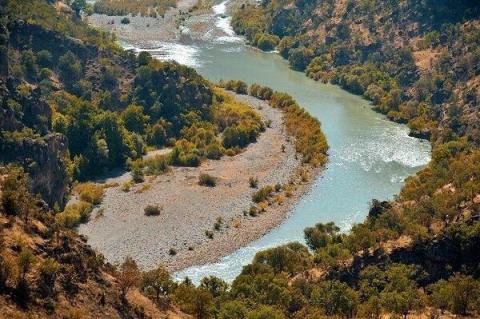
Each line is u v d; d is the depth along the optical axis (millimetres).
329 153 172125
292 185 153625
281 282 102438
